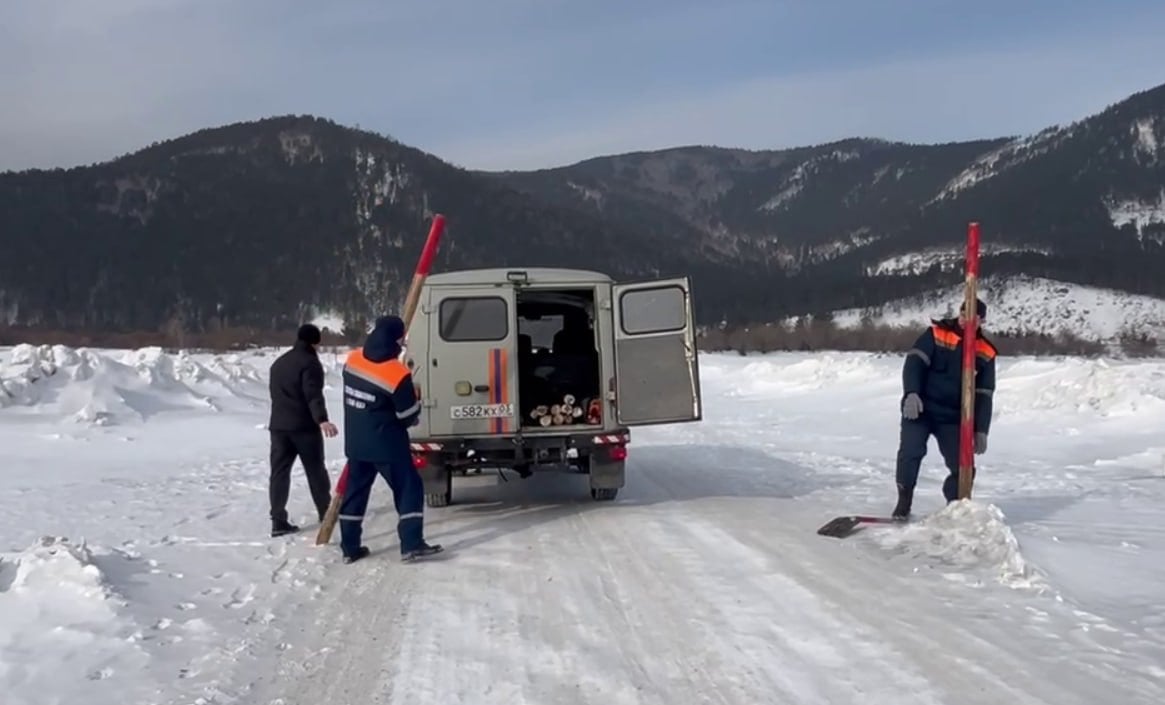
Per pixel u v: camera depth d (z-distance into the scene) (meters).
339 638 5.89
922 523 7.84
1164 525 8.23
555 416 10.12
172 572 7.37
